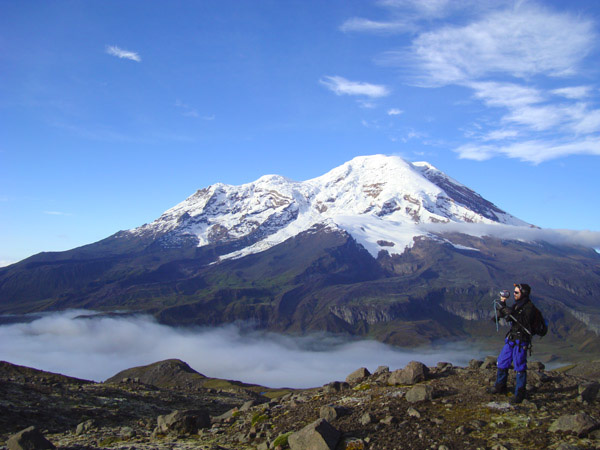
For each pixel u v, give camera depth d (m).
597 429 13.56
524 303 17.02
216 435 20.06
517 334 16.77
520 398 16.42
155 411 32.81
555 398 16.75
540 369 20.61
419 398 17.78
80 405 31.19
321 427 15.16
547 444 13.27
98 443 21.11
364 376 24.45
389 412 17.06
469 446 13.75
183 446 18.44
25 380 37.25
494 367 21.36
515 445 13.49
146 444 19.30
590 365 23.95
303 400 22.20
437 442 14.22
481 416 15.71
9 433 23.78
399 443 14.52
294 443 15.30
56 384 36.75
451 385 19.16
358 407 18.50
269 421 19.66
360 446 14.79
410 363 21.09
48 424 26.31
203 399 40.31
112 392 36.88
